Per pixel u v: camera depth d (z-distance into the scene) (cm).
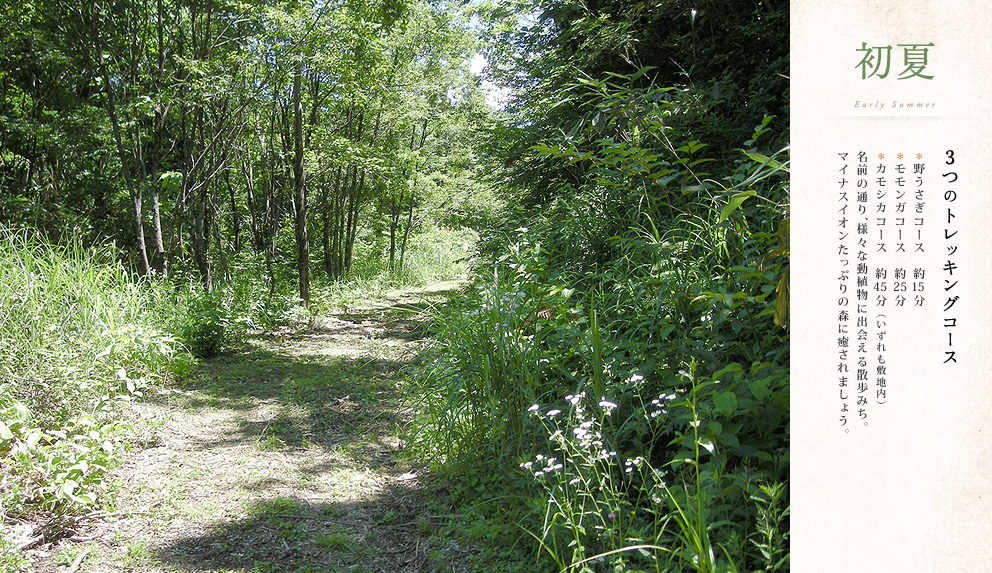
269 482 372
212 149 917
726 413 225
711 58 572
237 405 527
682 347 297
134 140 847
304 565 284
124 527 316
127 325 526
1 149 981
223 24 876
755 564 218
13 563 266
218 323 729
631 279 373
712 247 352
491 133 925
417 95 1452
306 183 1325
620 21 615
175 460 404
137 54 792
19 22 824
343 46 912
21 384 395
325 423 480
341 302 1249
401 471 386
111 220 1076
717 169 479
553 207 552
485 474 339
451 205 1956
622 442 296
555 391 338
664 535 247
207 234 1094
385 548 297
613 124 430
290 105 1138
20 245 572
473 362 361
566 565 252
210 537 309
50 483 310
